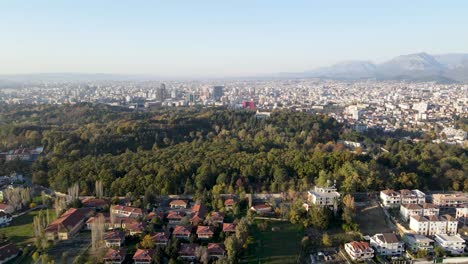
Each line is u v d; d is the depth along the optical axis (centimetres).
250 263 19712
